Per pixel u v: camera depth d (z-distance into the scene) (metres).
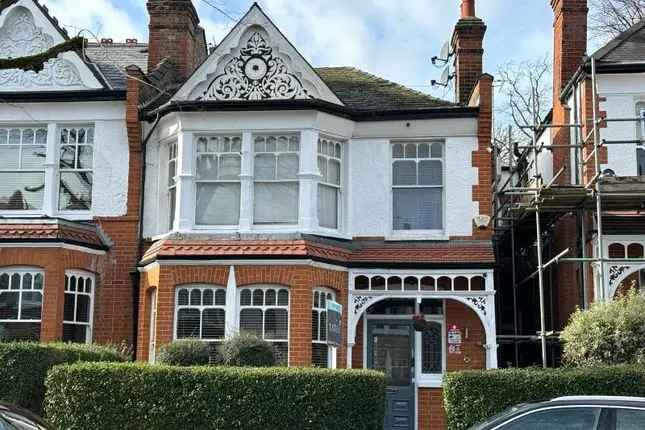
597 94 16.11
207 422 11.64
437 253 16.42
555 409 7.66
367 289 16.38
